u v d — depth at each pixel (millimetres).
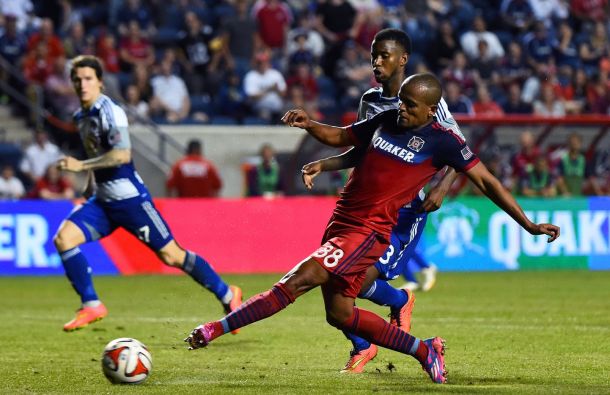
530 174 67125
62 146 75750
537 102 79875
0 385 24500
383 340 24094
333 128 24891
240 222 63031
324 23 86562
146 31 83188
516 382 24781
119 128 32656
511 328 36938
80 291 33219
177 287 53219
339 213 23797
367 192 23500
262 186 69562
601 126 67938
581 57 90125
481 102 78438
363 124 24688
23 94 77312
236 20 84062
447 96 76250
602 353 30359
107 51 79562
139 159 75062
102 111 32656
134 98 76875
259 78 79875
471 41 86438
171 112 77875
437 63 86188
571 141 67500
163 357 29734
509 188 67188
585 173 68125
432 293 51000
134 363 24188
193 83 81250
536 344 32500
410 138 23438
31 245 61469
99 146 33094
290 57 83000
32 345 32688
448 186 24547
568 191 68000
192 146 67250
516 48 86625
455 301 47125
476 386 24062
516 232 65812
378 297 26797
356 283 23516
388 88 26891
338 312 23688
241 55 84375
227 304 34125
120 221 33406
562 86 84250
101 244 61844
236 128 77312
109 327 37594
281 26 84562
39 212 61594
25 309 44375
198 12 86250
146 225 33281
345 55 83812
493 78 84500
